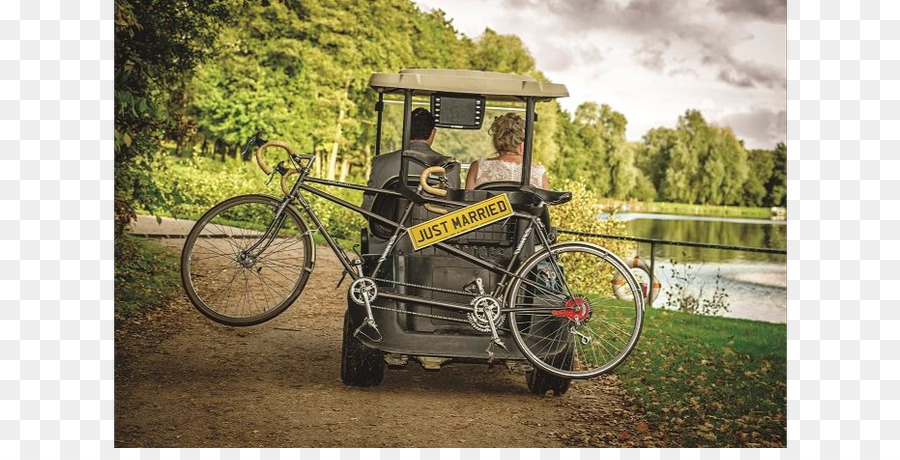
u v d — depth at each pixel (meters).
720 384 7.46
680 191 61.50
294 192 6.00
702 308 14.91
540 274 5.94
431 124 6.47
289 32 33.81
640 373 7.62
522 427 5.78
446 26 46.97
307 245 5.96
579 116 59.62
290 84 33.78
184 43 11.35
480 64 53.34
